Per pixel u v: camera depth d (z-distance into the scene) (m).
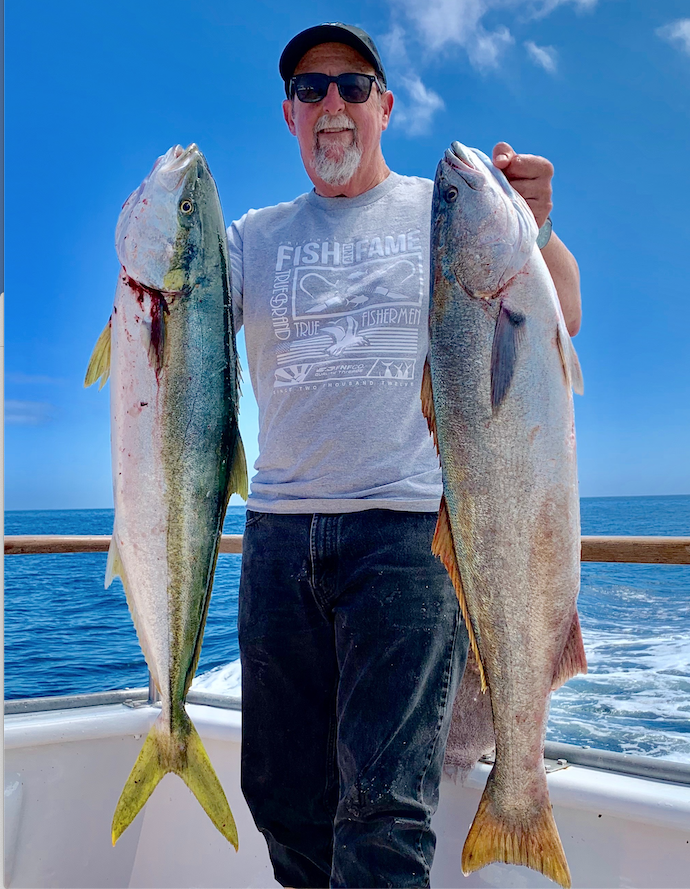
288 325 2.21
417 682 1.92
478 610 1.82
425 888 1.84
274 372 2.23
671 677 7.39
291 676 2.15
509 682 1.79
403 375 2.09
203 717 2.78
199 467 2.00
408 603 1.96
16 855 2.48
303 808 2.17
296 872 2.18
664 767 2.19
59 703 2.80
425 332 2.14
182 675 2.02
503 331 1.78
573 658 1.77
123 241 1.98
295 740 2.17
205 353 2.00
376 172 2.38
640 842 2.08
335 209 2.33
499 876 2.26
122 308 1.95
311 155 2.35
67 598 19.75
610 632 10.11
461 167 1.90
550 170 1.91
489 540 1.79
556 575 1.75
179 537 1.99
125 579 1.96
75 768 2.64
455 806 2.35
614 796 2.09
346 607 2.01
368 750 1.88
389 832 1.83
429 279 2.00
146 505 1.96
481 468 1.80
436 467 2.10
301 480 2.12
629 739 5.59
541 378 1.77
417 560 1.99
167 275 1.95
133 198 2.01
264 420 2.27
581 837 2.16
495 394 1.78
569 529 1.75
